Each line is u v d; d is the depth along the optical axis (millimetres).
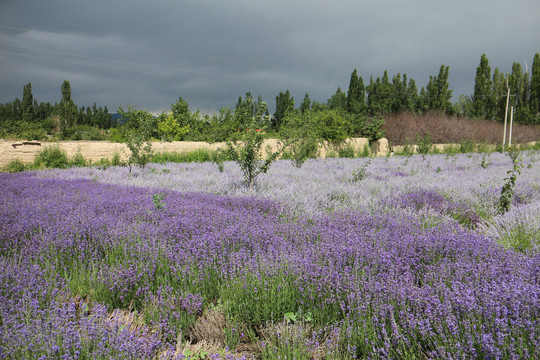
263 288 3340
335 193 8820
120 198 7270
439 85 49469
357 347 2713
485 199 8242
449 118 39406
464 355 2199
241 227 5051
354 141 26766
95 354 2443
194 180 10812
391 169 15844
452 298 2834
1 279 3320
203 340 3014
